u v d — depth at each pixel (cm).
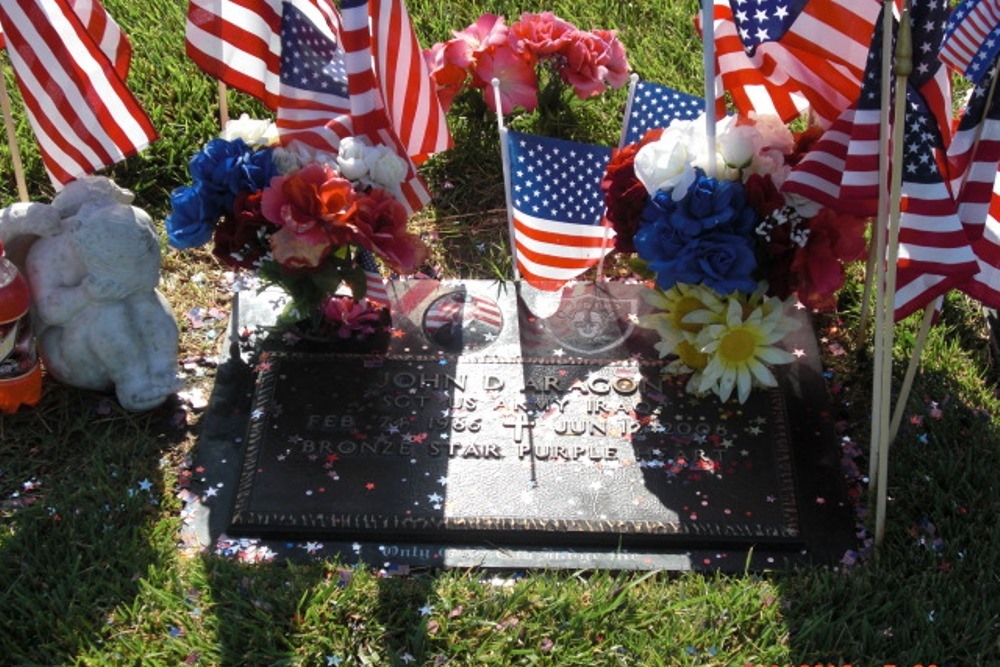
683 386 367
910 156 298
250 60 379
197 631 314
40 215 344
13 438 358
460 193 439
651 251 336
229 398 364
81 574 325
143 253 339
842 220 336
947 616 319
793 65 352
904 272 310
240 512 335
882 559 332
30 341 347
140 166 435
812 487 346
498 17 445
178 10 490
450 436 353
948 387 380
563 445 351
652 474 346
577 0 509
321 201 328
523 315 386
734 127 338
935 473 354
